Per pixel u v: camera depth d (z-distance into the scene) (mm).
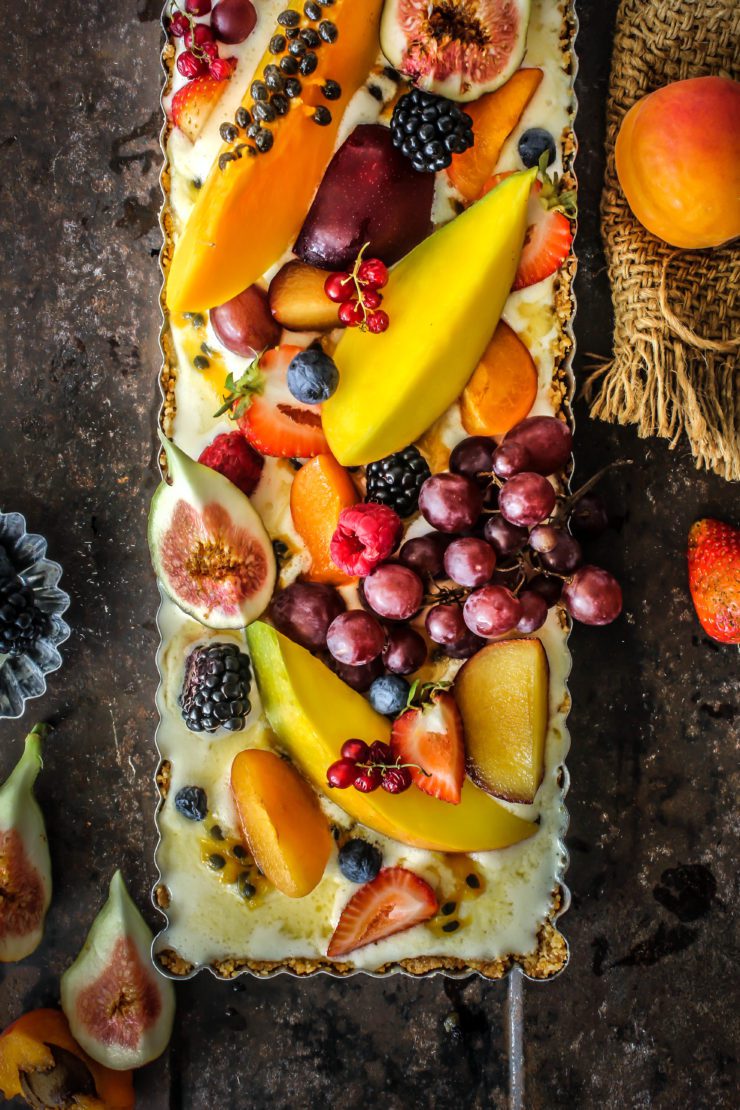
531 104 571
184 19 565
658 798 623
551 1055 619
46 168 634
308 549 577
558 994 621
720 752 624
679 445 624
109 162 633
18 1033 611
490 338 566
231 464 570
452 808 566
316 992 625
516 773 566
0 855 616
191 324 578
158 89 631
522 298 573
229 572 563
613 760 623
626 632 623
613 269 601
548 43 573
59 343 635
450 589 566
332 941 569
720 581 601
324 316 565
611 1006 621
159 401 633
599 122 616
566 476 572
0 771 636
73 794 633
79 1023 613
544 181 556
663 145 560
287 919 575
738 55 590
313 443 572
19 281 636
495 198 549
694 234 571
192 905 575
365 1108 623
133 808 632
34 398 636
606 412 605
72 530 635
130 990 608
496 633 550
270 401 567
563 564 562
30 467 636
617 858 622
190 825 576
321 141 558
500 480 562
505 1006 624
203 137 571
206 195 552
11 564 617
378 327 546
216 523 560
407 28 555
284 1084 625
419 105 546
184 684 573
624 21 599
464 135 546
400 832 560
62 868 633
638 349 592
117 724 633
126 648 633
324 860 568
